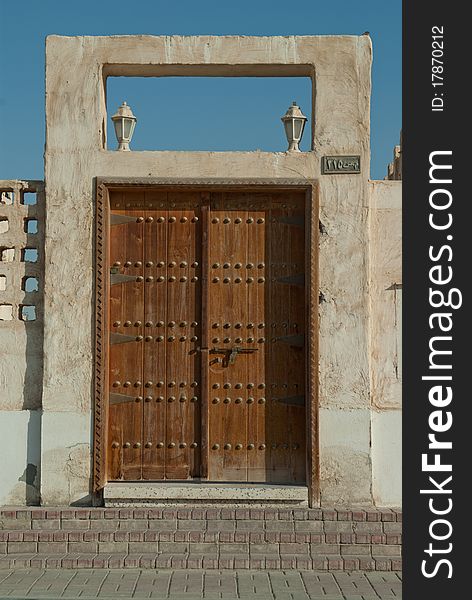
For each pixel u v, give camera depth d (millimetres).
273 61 9719
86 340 9594
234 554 8930
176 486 9453
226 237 9844
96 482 9469
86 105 9734
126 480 9688
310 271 9609
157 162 9688
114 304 9797
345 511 9289
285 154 9711
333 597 7949
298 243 9828
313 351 9555
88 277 9625
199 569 8781
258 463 9727
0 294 9766
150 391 9750
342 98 9727
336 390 9562
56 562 8773
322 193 9680
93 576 8508
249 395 9750
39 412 9656
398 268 9797
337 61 9734
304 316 9766
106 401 9625
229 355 9766
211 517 9281
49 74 9734
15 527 9211
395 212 9828
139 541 9047
